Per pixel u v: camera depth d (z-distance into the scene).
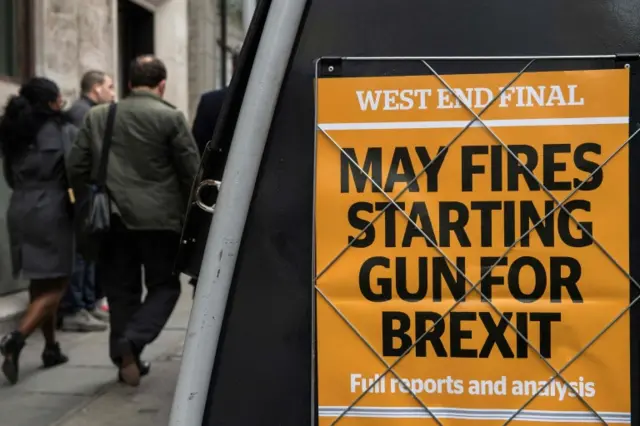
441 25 1.56
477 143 1.54
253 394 1.61
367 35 1.58
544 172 1.53
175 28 10.58
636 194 1.51
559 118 1.53
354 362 1.57
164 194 4.02
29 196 4.45
